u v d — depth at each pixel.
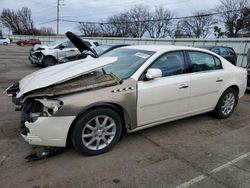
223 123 5.10
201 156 3.73
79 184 2.99
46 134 3.23
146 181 3.09
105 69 4.06
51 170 3.24
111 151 3.76
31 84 3.57
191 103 4.54
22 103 3.65
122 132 3.88
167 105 4.17
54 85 3.43
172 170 3.34
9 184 2.94
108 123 3.68
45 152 3.54
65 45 13.66
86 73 3.61
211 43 21.23
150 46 4.59
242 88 5.50
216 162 3.58
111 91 3.53
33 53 13.60
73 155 3.61
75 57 11.19
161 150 3.87
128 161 3.52
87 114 3.40
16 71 11.70
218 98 5.04
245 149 4.00
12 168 3.25
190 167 3.42
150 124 4.08
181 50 4.44
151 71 3.77
